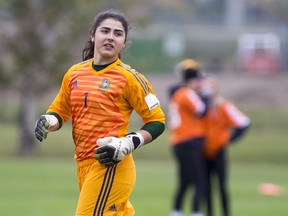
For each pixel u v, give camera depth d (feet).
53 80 242.99
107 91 52.70
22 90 245.04
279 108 313.94
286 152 240.73
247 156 235.61
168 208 110.73
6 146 251.19
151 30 481.87
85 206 52.75
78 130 53.62
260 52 431.02
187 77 93.66
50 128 54.44
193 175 91.81
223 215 94.27
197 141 91.66
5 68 243.19
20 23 241.35
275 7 324.19
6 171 172.55
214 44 454.81
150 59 377.91
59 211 105.91
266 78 388.57
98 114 52.85
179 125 92.17
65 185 144.25
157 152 240.12
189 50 451.12
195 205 91.50
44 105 307.78
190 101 90.53
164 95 322.75
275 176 175.22
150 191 136.46
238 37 473.67
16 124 305.53
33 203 114.93
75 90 53.62
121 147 50.75
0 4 240.94
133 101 53.21
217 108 93.66
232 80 377.30
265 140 257.34
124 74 52.95
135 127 266.16
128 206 54.44
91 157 53.16
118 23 53.06
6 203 114.42
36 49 240.73
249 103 327.88
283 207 114.42
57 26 242.37
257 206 115.34
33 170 176.35
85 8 241.76
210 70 436.35
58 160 218.38
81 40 245.86
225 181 94.17
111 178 52.54
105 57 53.16
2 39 241.76
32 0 241.35
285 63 457.27
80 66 54.44
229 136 97.60
